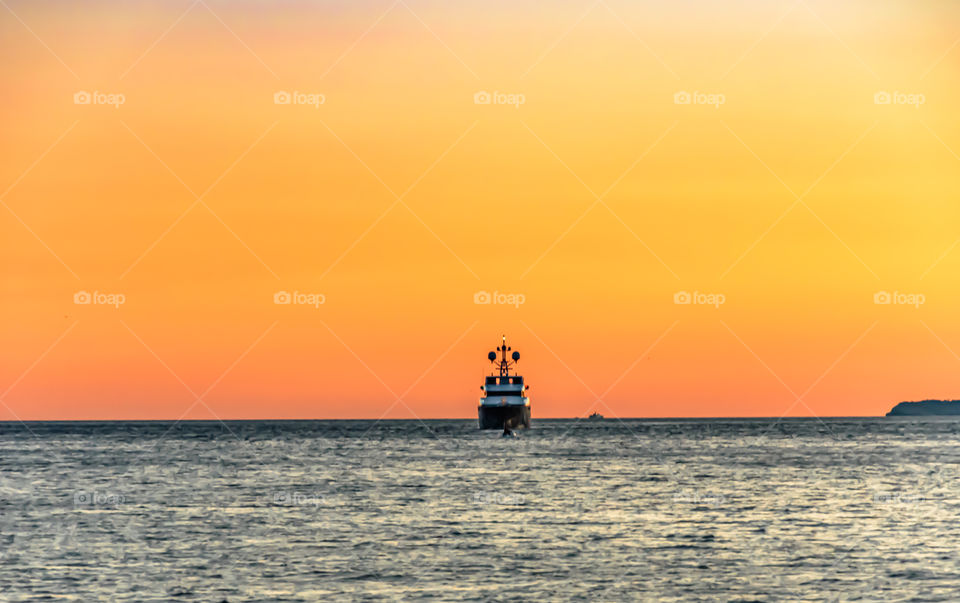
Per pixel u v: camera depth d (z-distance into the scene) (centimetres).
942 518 10412
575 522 10019
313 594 6969
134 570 7706
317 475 15838
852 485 13950
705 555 8294
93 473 16750
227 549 8538
